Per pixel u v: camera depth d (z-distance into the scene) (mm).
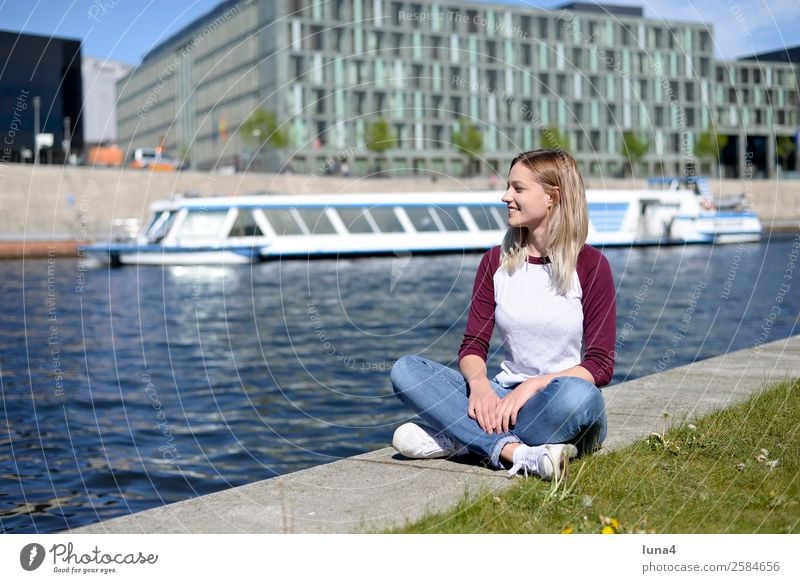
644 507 3266
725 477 3566
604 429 3816
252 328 13664
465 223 27234
